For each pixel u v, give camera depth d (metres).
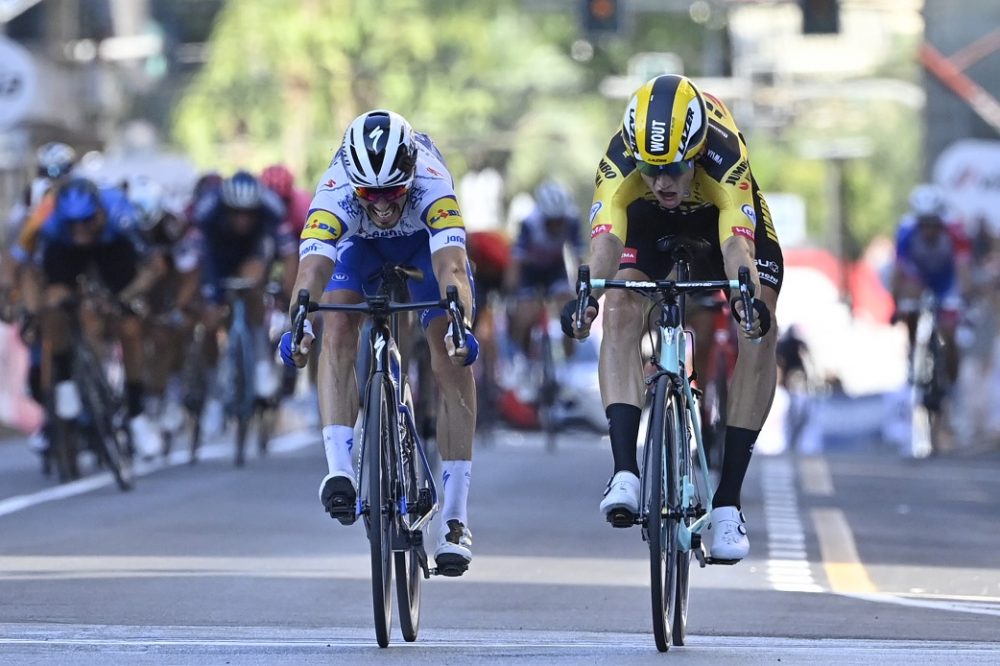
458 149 128.75
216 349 46.81
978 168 71.44
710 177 22.39
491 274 55.00
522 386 54.75
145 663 19.48
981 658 20.08
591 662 19.78
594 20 78.12
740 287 21.06
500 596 25.66
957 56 88.19
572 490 40.47
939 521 36.28
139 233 40.62
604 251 22.09
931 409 52.19
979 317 65.69
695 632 22.62
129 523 33.66
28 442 54.22
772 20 162.88
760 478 44.28
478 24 125.69
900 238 51.88
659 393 20.98
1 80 56.44
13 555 29.30
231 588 25.70
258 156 119.00
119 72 120.00
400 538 21.19
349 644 21.19
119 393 44.97
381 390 21.19
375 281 23.75
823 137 171.50
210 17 135.88
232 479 41.94
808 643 21.62
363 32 120.75
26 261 40.66
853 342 94.62
